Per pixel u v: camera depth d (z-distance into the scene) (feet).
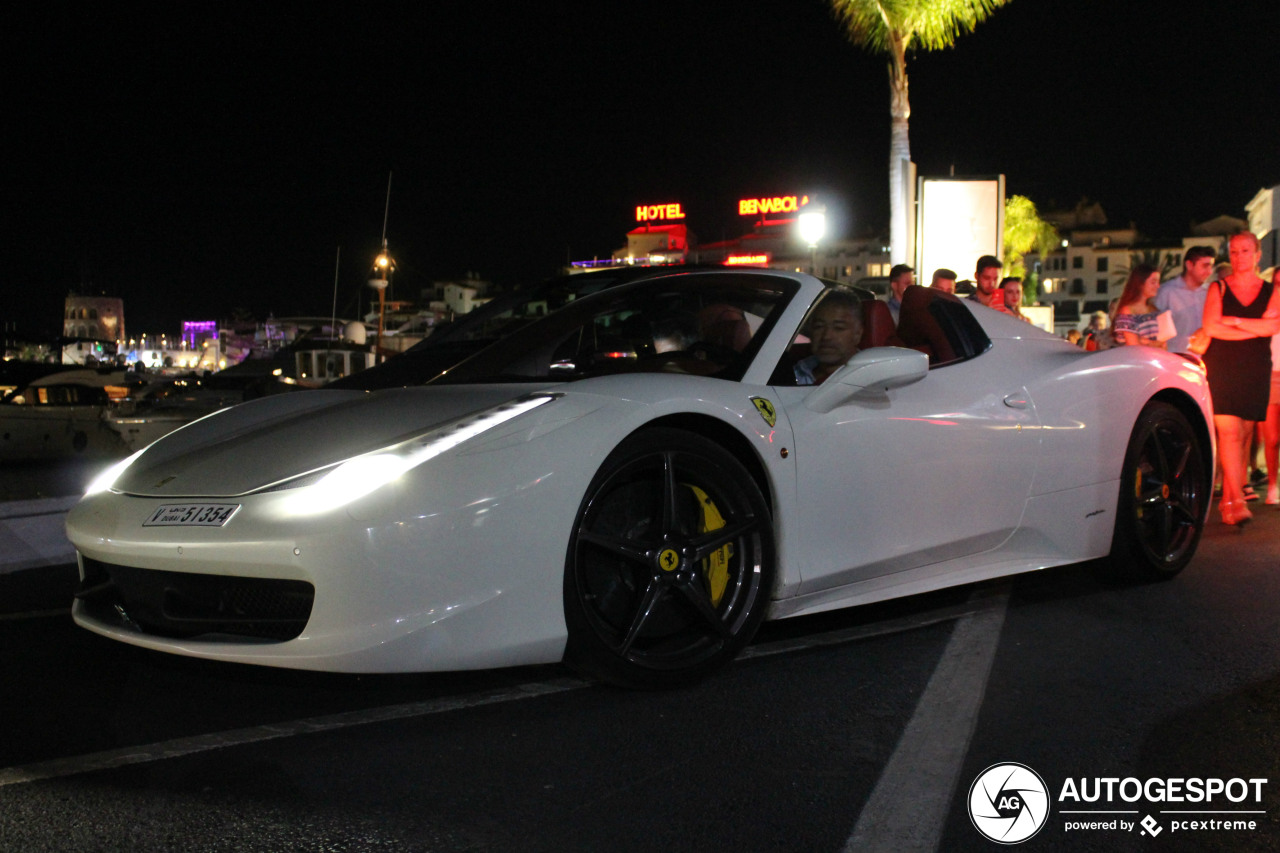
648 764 6.91
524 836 5.88
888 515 9.68
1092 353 12.25
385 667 7.00
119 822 6.08
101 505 8.41
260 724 7.75
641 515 8.48
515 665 7.54
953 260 55.83
